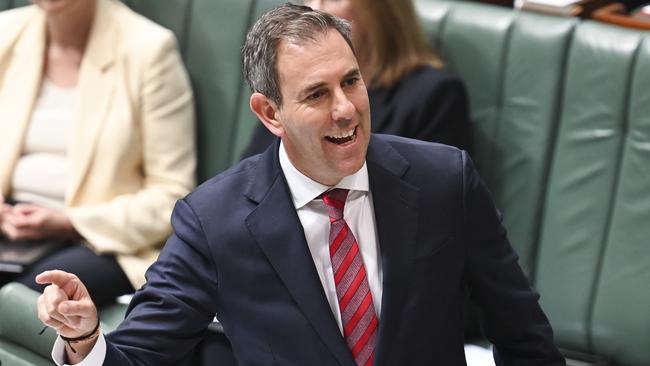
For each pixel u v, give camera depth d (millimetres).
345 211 5918
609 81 8438
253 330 5879
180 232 5977
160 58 9938
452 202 5926
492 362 7961
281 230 5832
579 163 8586
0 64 10188
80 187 9828
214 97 10336
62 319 5430
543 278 8711
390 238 5832
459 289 6059
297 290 5770
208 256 5879
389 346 5738
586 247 8500
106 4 10117
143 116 9906
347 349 5738
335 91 5387
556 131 8773
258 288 5840
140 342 5844
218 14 10367
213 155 10344
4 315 8195
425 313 5836
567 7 9094
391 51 9023
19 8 10914
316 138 5477
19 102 10070
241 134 10195
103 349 5625
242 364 5961
